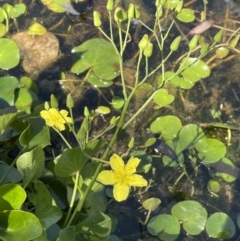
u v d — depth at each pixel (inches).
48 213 9.2
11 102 11.8
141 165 11.4
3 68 12.7
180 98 12.8
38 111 10.8
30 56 13.0
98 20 8.9
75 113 12.4
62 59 13.2
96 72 12.8
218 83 13.1
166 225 10.4
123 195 8.4
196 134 11.8
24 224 8.5
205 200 11.2
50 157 11.5
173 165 11.5
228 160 11.5
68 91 12.6
